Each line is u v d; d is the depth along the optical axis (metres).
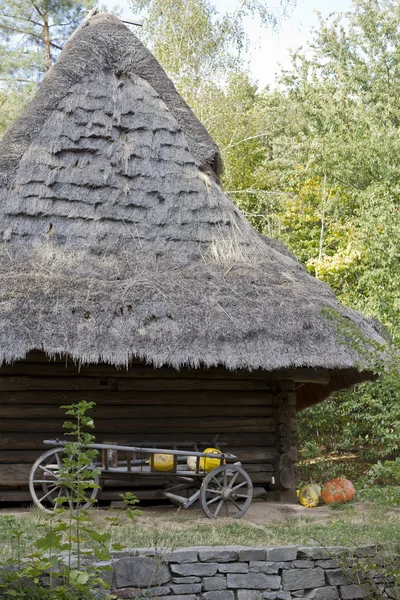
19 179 9.34
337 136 20.16
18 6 23.56
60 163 9.59
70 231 9.12
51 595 5.26
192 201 9.72
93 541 6.30
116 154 9.84
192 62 22.08
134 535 6.86
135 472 7.90
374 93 21.05
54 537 5.09
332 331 8.49
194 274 8.91
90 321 7.89
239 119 23.11
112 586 5.94
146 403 8.96
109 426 8.82
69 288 8.22
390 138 18.89
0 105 23.73
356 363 7.54
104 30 10.89
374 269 15.64
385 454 13.81
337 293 17.50
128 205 9.48
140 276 8.67
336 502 8.98
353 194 18.58
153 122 10.27
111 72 10.59
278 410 9.31
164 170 9.90
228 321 8.22
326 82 22.12
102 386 8.84
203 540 6.83
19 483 8.41
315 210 20.59
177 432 9.05
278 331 8.30
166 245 9.27
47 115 9.95
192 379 9.13
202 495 7.86
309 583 6.48
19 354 7.50
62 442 7.81
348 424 13.66
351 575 6.46
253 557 6.41
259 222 22.97
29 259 8.72
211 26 22.27
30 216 9.12
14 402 8.59
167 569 6.20
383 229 15.81
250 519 8.06
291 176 22.00
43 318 7.77
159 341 7.88
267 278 9.06
